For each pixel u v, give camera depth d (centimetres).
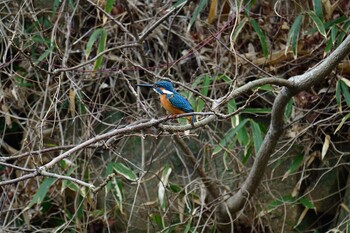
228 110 1037
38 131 1110
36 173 690
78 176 1141
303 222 1119
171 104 805
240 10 962
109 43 1150
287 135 1128
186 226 1034
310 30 1068
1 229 1070
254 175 1009
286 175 1081
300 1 1120
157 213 1116
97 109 1141
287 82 837
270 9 1155
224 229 1102
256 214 1098
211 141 1120
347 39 841
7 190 1134
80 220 1121
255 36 1146
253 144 1130
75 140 1161
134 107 1127
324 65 846
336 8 1129
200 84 1155
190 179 1095
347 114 1068
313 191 1121
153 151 1081
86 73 1156
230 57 1130
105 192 1119
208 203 1082
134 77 1131
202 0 1017
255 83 800
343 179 1123
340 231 998
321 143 1115
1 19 1098
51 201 1162
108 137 718
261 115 1125
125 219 1138
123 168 1059
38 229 1130
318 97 1116
